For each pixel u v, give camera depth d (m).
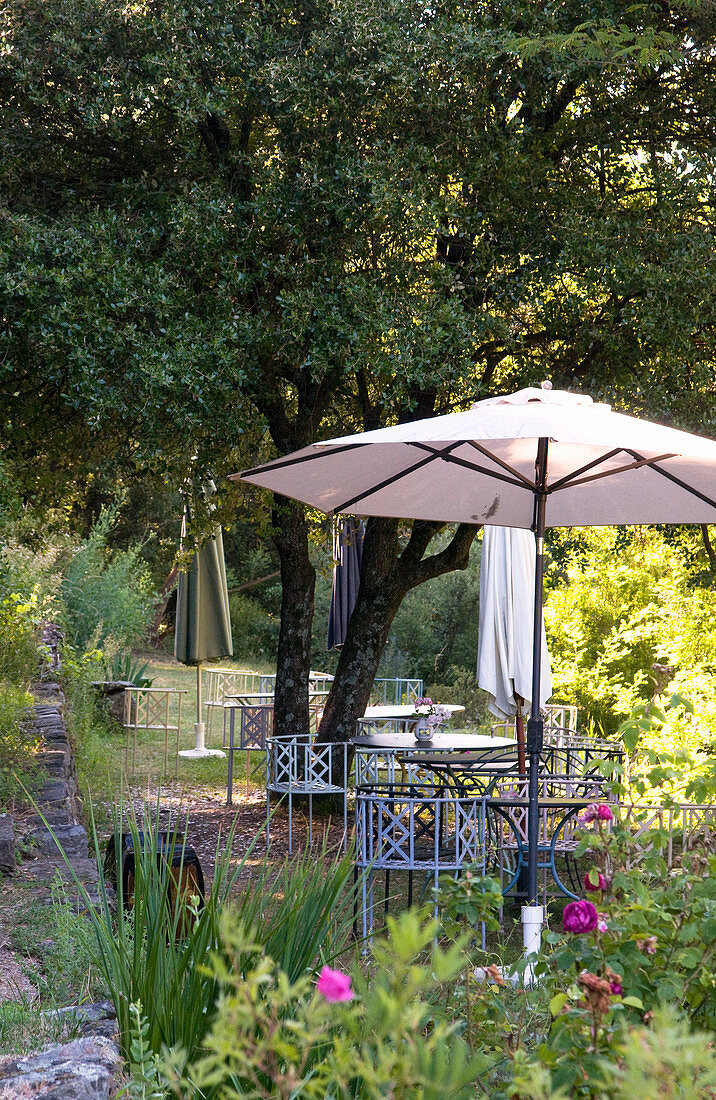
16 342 7.05
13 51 6.69
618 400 7.43
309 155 6.99
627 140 7.58
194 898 2.87
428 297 6.84
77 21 6.69
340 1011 1.30
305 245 7.36
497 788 5.84
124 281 6.45
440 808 5.14
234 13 6.89
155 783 9.36
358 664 8.76
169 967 2.61
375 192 6.36
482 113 7.00
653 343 7.17
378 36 6.54
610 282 6.82
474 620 15.84
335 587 11.16
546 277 6.95
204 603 11.56
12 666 7.36
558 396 4.02
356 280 6.66
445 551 8.82
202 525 8.97
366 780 6.97
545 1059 1.78
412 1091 1.23
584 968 2.21
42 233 6.64
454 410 8.55
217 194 6.97
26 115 7.30
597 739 6.62
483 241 7.28
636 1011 2.05
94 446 8.73
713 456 3.37
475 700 14.26
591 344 7.53
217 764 10.80
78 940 3.27
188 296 6.80
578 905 2.15
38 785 6.06
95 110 6.65
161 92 6.75
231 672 12.92
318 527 11.85
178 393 6.44
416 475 5.11
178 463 7.64
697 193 7.10
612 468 4.89
